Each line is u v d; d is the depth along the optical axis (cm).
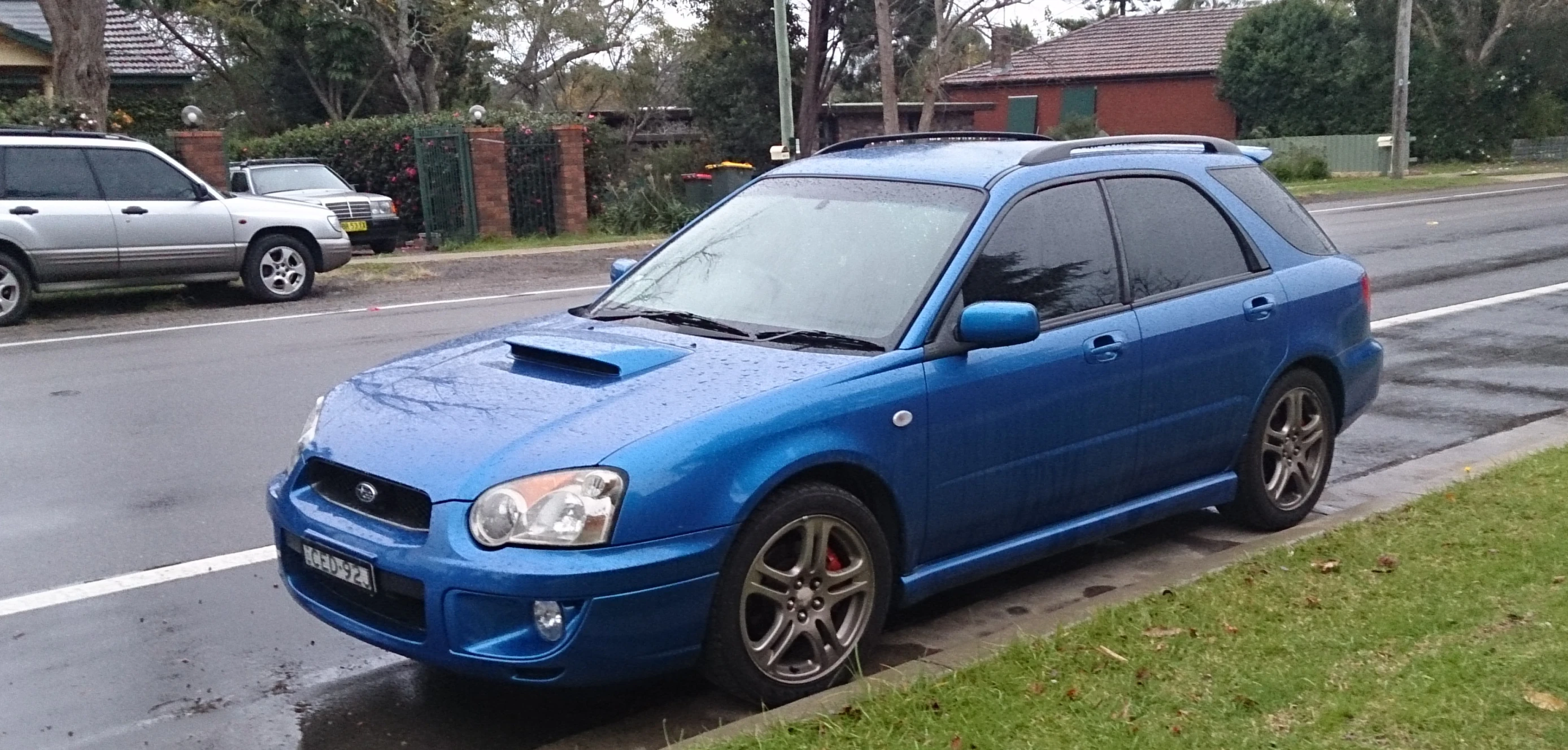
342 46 3788
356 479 442
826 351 477
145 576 604
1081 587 575
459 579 401
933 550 494
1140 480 563
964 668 435
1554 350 1088
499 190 2395
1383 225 2227
